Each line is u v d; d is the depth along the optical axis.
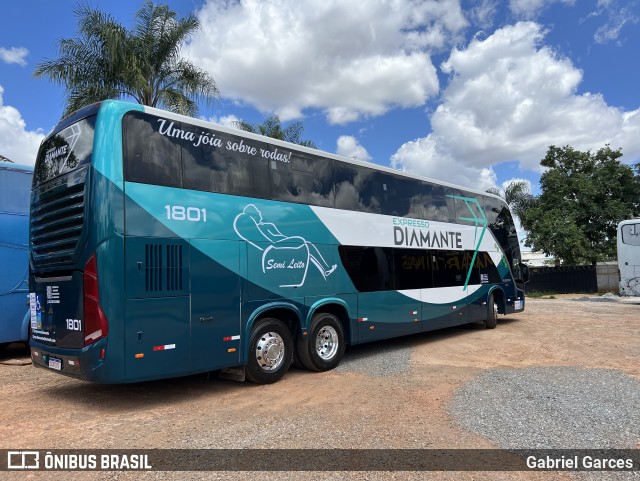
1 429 5.48
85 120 6.25
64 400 6.71
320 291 8.38
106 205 5.74
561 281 30.34
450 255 12.12
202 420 5.77
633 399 6.37
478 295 13.06
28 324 9.62
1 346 11.00
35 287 6.99
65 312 6.18
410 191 11.01
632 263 21.11
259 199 7.48
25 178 9.94
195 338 6.41
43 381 7.90
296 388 7.24
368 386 7.27
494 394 6.69
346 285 8.95
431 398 6.54
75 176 6.17
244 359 7.02
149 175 6.16
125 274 5.77
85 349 5.73
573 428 5.32
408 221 10.77
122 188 5.87
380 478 4.15
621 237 21.50
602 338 11.45
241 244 7.10
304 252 8.12
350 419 5.71
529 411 5.91
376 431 5.29
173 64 17.05
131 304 5.80
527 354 9.66
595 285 29.58
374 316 9.54
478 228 13.43
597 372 7.92
